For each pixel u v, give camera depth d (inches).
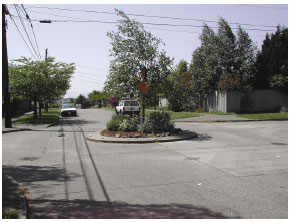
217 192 223.1
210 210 189.0
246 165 307.9
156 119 540.1
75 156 370.3
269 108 1096.8
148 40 548.4
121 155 374.0
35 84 880.3
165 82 553.3
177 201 205.9
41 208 196.5
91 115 1263.5
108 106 2571.4
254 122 797.2
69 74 965.8
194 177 265.7
